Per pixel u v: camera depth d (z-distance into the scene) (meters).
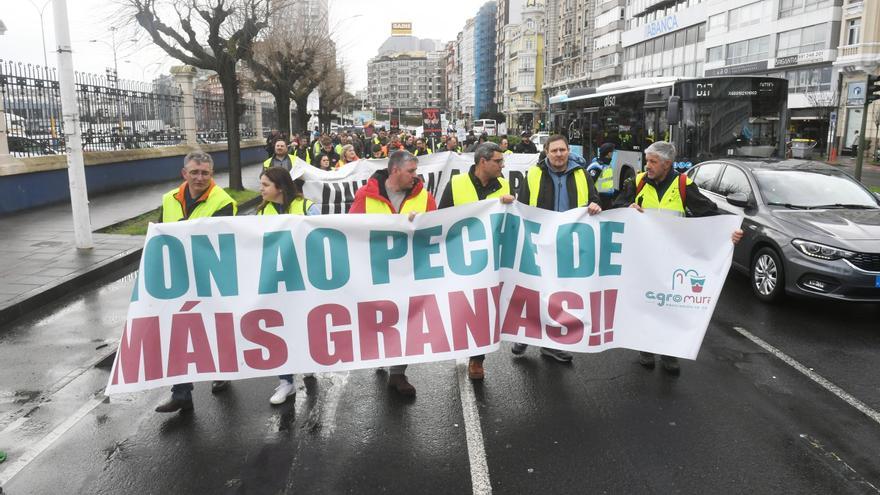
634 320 4.88
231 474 3.72
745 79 13.66
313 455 3.93
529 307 4.81
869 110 38.53
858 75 38.91
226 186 20.03
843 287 6.49
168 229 4.27
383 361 4.50
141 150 19.12
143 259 4.23
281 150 11.49
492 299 4.63
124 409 4.59
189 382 4.48
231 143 17.95
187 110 23.36
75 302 7.40
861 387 4.96
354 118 77.75
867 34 38.03
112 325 6.54
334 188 8.85
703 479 3.66
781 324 6.54
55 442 4.10
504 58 119.31
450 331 4.57
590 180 5.16
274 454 3.94
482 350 4.61
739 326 6.47
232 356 4.36
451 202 4.98
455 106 179.00
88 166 16.25
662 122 14.47
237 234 4.34
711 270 4.73
